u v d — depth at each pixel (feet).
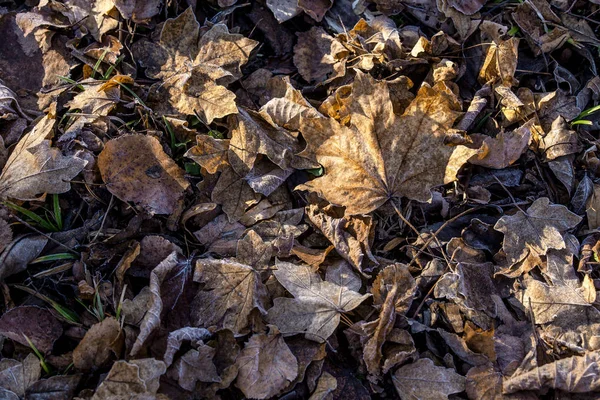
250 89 2.10
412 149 1.93
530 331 1.85
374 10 2.16
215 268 1.85
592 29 2.15
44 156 1.88
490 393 1.78
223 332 1.80
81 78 2.08
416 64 2.08
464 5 2.11
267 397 1.74
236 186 1.96
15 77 2.05
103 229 1.91
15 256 1.84
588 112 2.05
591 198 1.98
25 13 2.08
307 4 2.15
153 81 2.09
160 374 1.70
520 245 1.92
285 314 1.82
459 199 1.98
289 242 1.90
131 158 1.91
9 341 1.79
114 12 2.09
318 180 1.93
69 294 1.86
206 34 2.09
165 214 1.93
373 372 1.78
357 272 1.89
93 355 1.74
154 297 1.76
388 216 1.96
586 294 1.86
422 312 1.87
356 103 1.95
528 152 2.02
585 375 1.76
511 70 2.05
